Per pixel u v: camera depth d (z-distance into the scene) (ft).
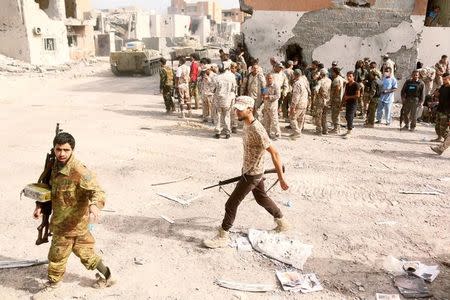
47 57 94.12
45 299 11.91
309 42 48.91
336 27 47.78
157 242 15.78
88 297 12.26
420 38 46.34
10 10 86.48
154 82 71.92
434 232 16.93
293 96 31.04
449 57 47.60
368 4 46.62
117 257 14.64
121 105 46.96
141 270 13.87
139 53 79.56
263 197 15.75
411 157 27.71
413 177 23.66
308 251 15.03
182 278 13.48
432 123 38.63
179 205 19.27
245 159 14.69
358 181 22.84
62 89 61.31
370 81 38.96
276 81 30.81
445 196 20.83
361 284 13.25
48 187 11.36
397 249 15.53
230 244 15.62
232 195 15.06
